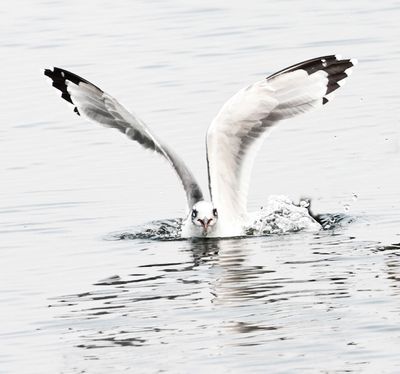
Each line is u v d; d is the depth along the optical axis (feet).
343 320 39.75
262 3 107.76
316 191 61.31
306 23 99.19
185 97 80.59
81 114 54.90
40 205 61.11
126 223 57.41
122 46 95.20
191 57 90.63
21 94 84.38
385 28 95.76
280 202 56.85
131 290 45.44
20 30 102.78
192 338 38.93
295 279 45.44
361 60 86.84
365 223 55.06
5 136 75.61
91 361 37.47
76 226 57.16
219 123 54.44
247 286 44.91
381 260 47.67
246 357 36.73
